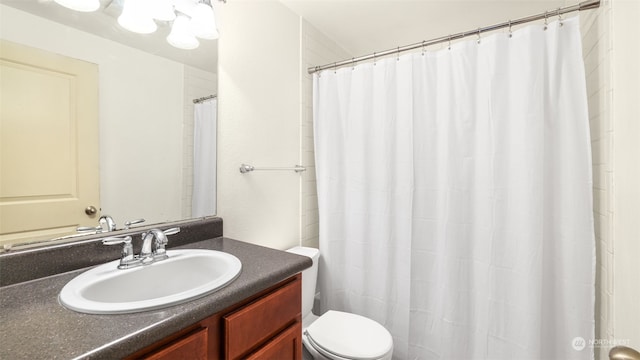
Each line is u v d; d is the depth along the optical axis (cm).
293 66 180
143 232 104
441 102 148
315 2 170
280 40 170
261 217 158
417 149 154
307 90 192
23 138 82
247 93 148
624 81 95
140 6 100
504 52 130
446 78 145
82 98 94
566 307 121
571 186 119
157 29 112
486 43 134
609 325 111
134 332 55
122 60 103
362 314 174
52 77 87
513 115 128
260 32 156
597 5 113
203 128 129
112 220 101
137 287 87
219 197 135
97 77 97
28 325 58
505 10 177
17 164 81
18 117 81
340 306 182
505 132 130
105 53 99
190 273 99
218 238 129
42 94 85
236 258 97
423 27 199
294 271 95
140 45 108
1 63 78
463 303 143
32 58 83
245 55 147
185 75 122
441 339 148
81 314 62
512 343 129
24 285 77
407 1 168
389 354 124
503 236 132
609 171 110
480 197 138
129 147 106
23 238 82
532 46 121
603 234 118
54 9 87
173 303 66
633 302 90
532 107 121
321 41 206
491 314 134
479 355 139
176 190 120
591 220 115
